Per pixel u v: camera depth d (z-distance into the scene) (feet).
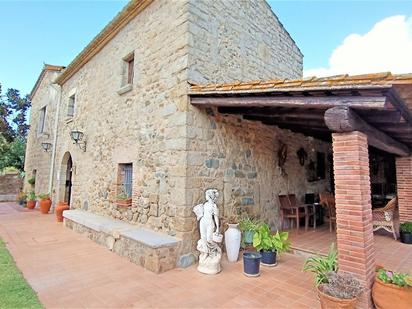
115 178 20.27
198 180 14.62
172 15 16.22
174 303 9.58
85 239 19.22
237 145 17.62
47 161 36.24
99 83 24.43
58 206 27.58
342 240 9.33
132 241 14.35
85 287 10.92
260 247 13.84
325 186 28.37
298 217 20.54
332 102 9.29
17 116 68.80
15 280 11.20
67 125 31.27
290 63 26.84
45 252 15.96
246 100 12.09
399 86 7.68
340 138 9.68
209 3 16.65
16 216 30.45
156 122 16.49
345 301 7.80
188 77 14.57
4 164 59.93
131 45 20.03
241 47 19.40
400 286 8.09
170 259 13.10
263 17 22.76
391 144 14.26
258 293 10.43
